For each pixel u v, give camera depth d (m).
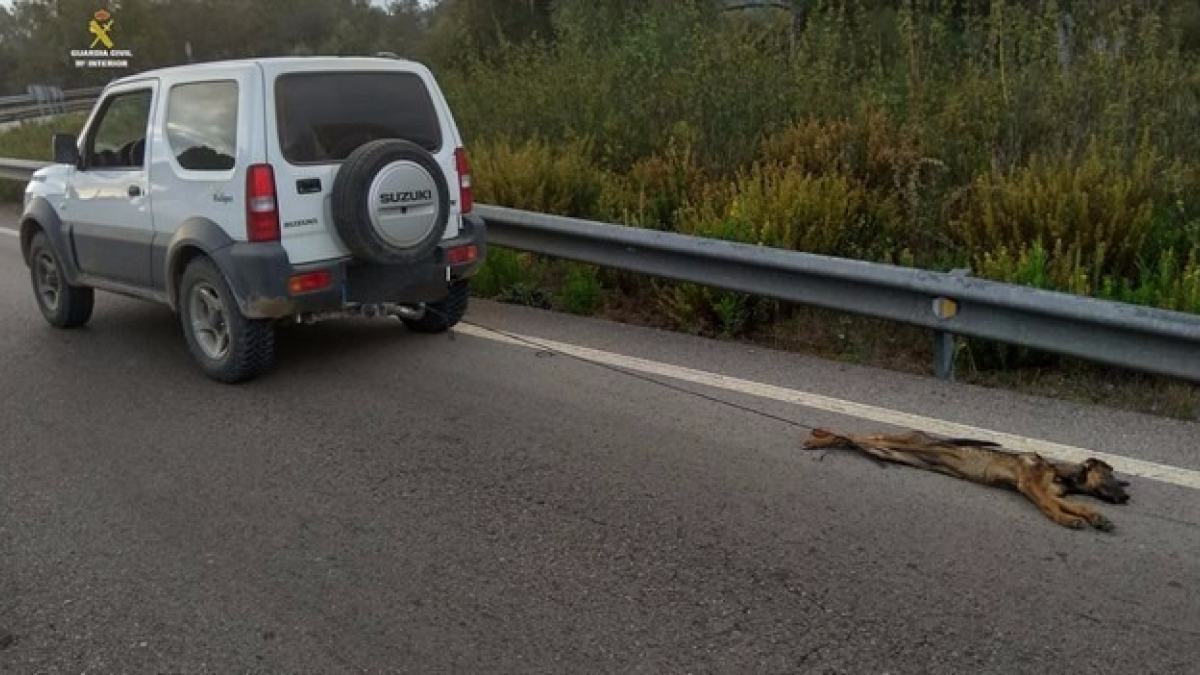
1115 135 7.89
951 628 3.40
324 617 3.58
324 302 5.92
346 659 3.32
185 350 7.02
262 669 3.28
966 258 7.16
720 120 9.79
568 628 3.47
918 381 5.90
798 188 7.73
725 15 13.55
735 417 5.35
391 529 4.22
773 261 6.45
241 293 5.78
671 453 4.90
